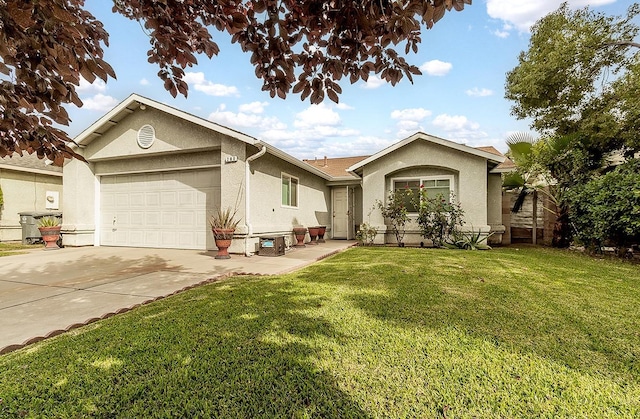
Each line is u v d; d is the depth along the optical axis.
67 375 2.32
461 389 2.13
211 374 2.30
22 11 1.58
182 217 9.66
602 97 10.27
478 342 2.81
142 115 9.52
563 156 10.02
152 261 7.38
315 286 4.77
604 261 7.27
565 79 10.62
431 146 10.59
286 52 2.24
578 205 8.88
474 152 9.95
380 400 2.02
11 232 12.58
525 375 2.30
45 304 4.04
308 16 2.14
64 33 1.75
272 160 9.85
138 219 10.21
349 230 14.50
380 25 2.09
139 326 3.23
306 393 2.09
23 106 1.88
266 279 5.43
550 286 4.71
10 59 1.71
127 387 2.15
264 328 3.12
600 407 1.96
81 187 10.29
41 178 13.65
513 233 12.42
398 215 10.78
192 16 2.33
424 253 8.35
